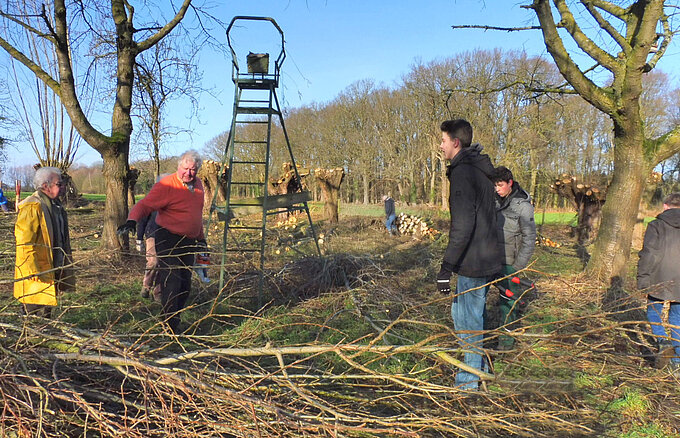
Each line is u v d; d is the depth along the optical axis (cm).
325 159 4100
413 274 717
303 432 206
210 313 313
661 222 352
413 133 3553
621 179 670
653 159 660
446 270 289
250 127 2919
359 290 547
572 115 2922
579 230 1317
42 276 346
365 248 1019
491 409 244
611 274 665
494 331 242
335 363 329
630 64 602
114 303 468
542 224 1698
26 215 339
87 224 1346
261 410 222
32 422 214
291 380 255
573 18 678
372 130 3900
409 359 348
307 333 406
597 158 3114
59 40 689
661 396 287
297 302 532
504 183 376
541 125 2406
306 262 629
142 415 227
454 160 295
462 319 302
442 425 233
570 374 262
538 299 506
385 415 249
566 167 3200
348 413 239
